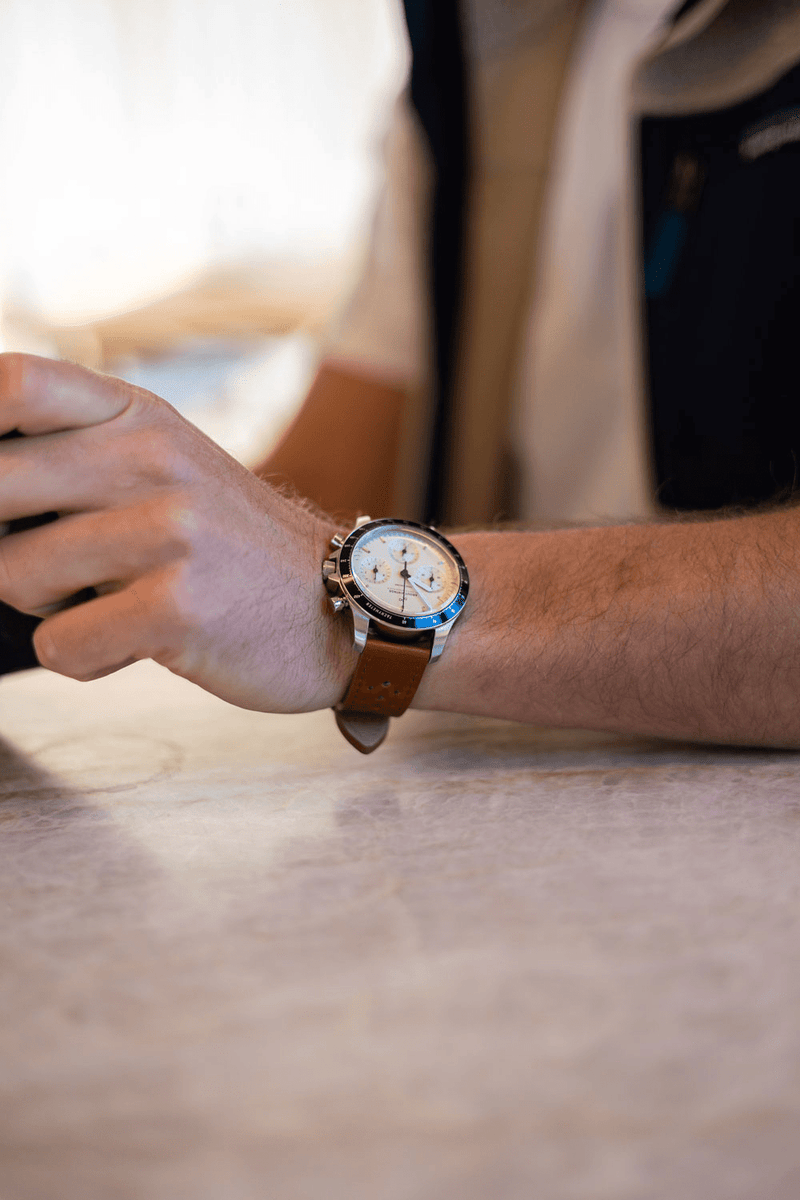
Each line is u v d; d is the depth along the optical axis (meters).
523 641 0.45
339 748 0.47
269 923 0.36
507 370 0.92
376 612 0.44
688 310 0.73
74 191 2.14
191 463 0.42
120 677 0.59
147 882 0.38
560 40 0.86
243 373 2.20
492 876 0.38
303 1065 0.30
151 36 2.09
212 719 0.51
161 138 2.14
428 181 0.90
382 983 0.34
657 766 0.45
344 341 0.92
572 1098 0.28
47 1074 0.29
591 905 0.36
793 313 0.67
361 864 0.38
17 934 0.35
